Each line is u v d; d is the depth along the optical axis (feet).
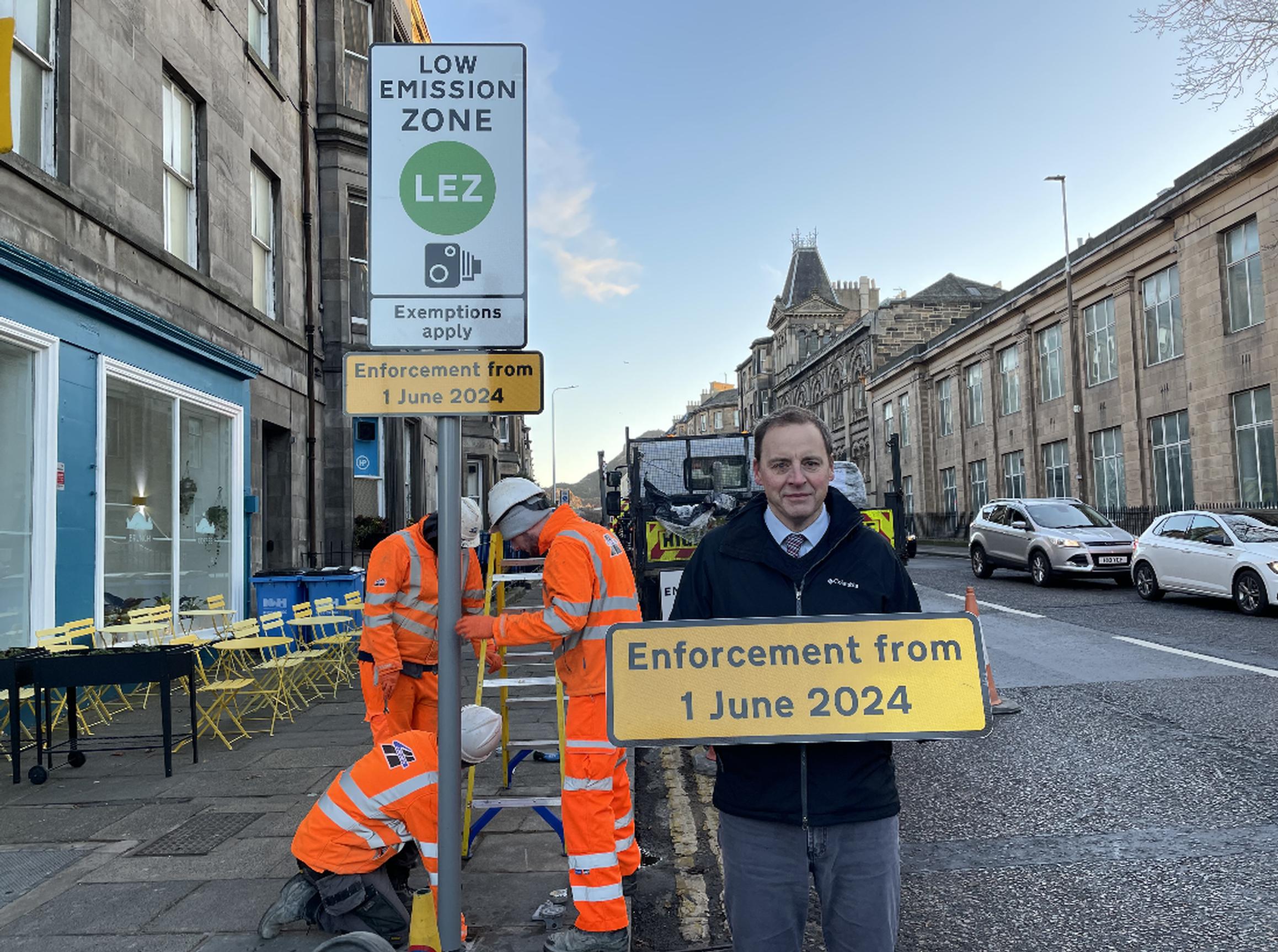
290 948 11.18
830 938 7.39
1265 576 38.29
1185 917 11.92
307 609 31.37
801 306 228.02
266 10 45.16
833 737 7.11
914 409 144.56
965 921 12.07
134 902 12.60
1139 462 86.53
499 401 9.53
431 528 14.65
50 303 25.41
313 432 48.24
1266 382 67.82
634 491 38.55
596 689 10.96
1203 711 23.13
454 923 9.16
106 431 28.94
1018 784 18.13
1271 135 64.85
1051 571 54.49
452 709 9.22
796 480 7.45
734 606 7.48
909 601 7.67
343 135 51.29
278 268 45.19
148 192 31.86
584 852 10.68
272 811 16.70
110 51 29.50
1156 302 84.89
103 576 27.48
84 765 20.15
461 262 9.66
